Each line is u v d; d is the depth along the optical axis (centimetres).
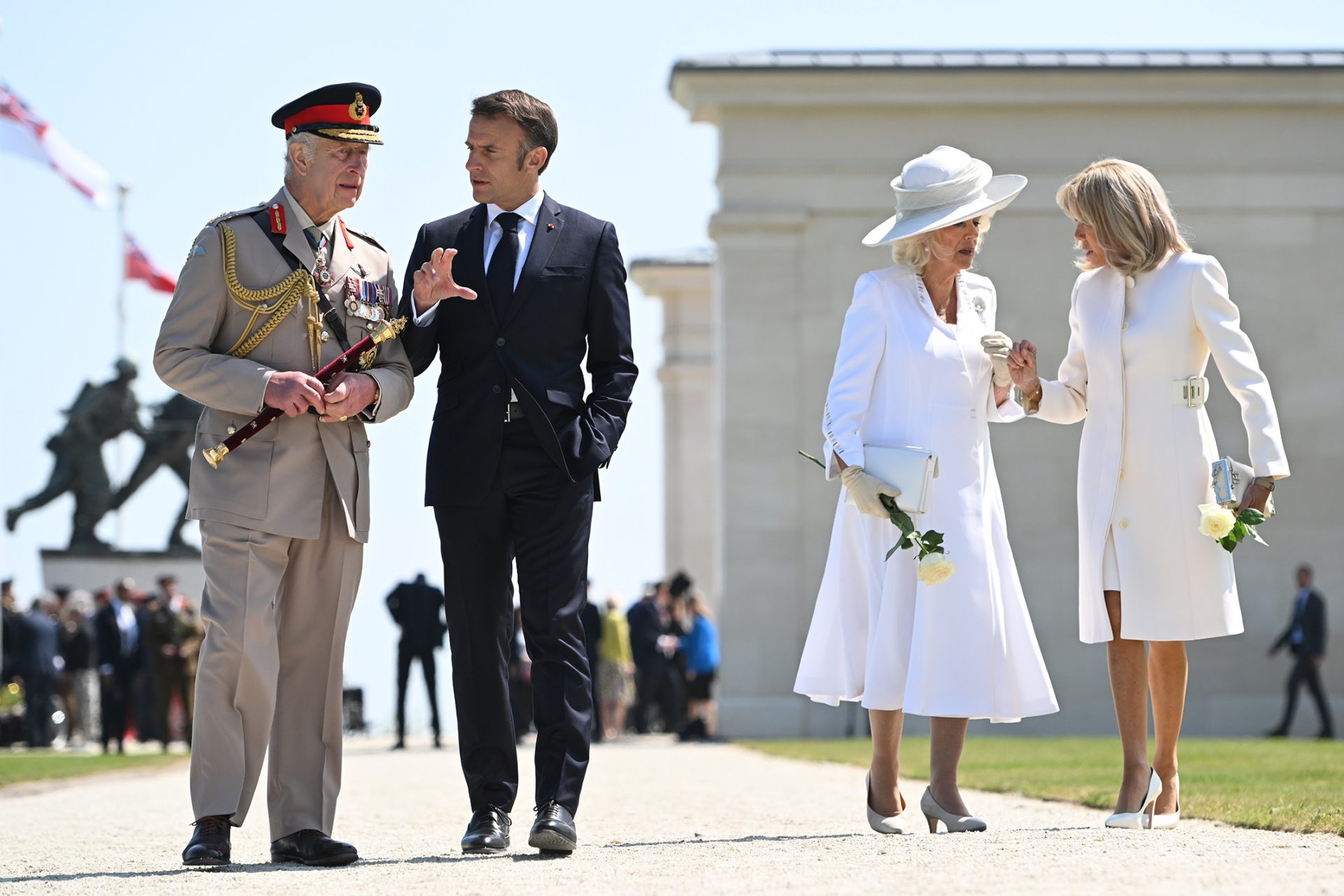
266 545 2508
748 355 9906
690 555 13850
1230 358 2705
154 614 9006
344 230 2664
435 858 2542
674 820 3319
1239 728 9806
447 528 2594
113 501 12769
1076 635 9750
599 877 2145
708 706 9975
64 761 7525
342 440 2577
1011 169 10050
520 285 2603
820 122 10062
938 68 9956
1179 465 2719
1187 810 3083
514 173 2641
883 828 2772
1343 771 4356
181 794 4803
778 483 9831
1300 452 9988
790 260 9969
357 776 5706
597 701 9712
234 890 2111
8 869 2581
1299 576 9206
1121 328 2755
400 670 8919
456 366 2611
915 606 2709
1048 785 4081
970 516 2719
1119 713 2762
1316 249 10100
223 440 2542
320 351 2583
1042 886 1930
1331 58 10081
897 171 10038
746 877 2094
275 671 2512
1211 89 10050
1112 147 10100
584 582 2602
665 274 13988
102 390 12812
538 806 2484
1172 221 2792
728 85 9975
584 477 2580
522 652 9688
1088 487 2775
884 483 2662
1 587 10569
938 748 2719
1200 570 2702
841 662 2802
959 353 2767
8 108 10906
